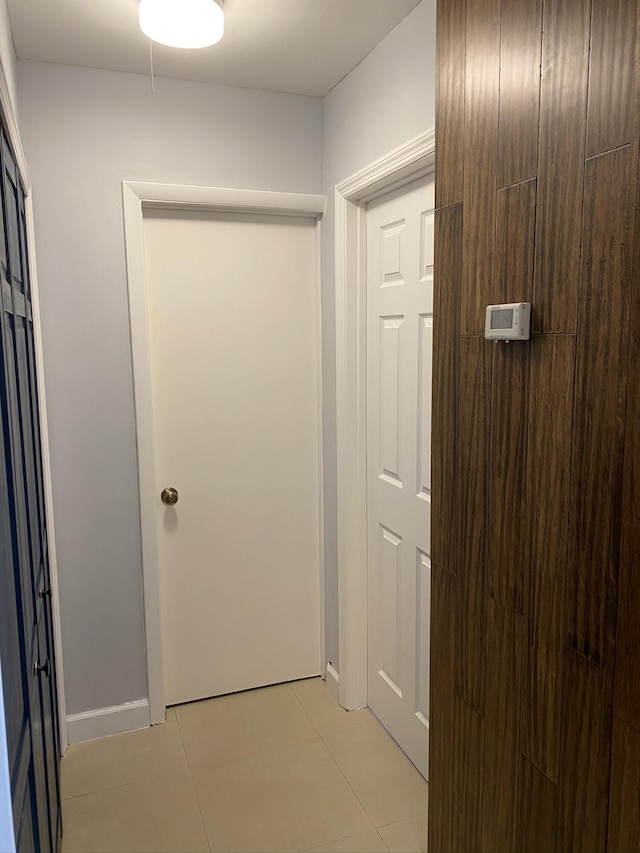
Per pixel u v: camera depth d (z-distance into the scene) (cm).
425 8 175
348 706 257
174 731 244
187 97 229
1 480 91
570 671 113
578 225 106
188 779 217
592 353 105
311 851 186
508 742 131
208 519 257
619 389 100
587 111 103
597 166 101
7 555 93
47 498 216
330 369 253
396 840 190
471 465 139
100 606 237
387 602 237
